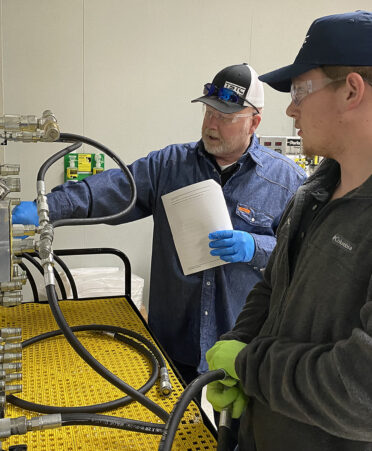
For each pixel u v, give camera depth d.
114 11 3.36
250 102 1.79
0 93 3.04
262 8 3.68
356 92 0.80
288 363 0.77
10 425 0.76
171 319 1.93
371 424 0.67
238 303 1.90
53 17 3.24
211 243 1.74
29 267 3.21
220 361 0.97
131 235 3.65
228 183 1.90
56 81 3.32
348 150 0.87
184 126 3.65
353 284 0.78
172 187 1.91
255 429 0.96
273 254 1.15
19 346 0.76
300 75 0.88
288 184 1.95
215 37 3.60
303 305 0.86
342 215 0.84
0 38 3.10
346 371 0.66
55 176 3.42
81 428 1.00
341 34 0.81
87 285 3.19
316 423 0.74
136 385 1.17
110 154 1.34
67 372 1.22
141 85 3.51
